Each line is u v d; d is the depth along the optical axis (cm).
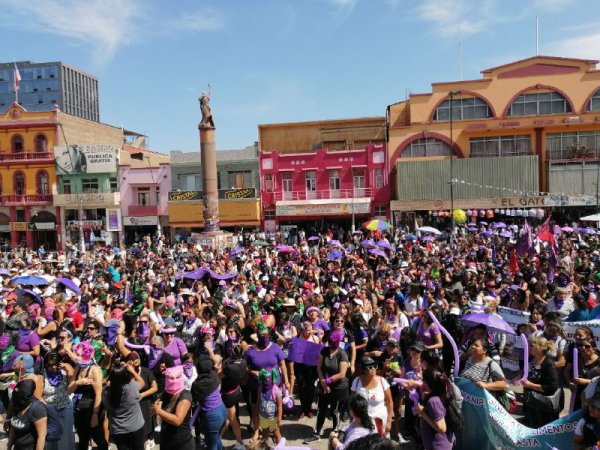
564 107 4347
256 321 908
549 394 734
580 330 742
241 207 4678
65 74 11862
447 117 4538
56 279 1598
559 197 4212
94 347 877
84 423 765
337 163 4678
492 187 4353
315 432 862
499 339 1022
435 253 2406
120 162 5022
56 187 4950
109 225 4931
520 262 1847
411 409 805
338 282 1573
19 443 650
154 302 1286
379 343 896
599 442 499
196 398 731
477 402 689
